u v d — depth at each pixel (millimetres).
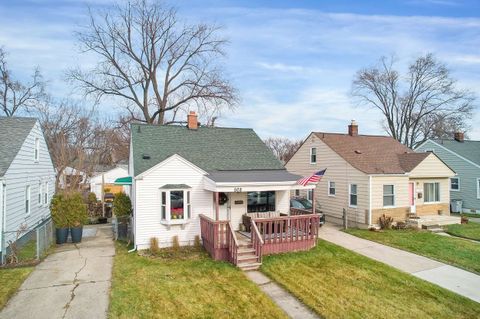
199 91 35094
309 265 13461
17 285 10586
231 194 17000
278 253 14758
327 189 24312
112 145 45812
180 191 15492
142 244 14969
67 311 8945
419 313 9805
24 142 16719
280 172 17875
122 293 10125
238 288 11016
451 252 15672
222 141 19562
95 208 30891
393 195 21734
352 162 22250
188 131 19547
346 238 18203
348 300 10422
